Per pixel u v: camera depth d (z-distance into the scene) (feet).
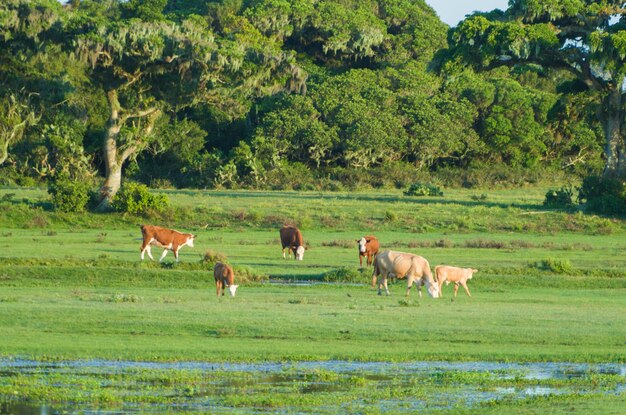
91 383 211.41
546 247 600.80
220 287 355.15
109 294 348.59
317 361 242.37
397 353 250.78
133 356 240.53
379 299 348.18
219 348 249.55
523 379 223.71
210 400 200.34
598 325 295.07
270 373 227.20
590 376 227.81
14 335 259.39
